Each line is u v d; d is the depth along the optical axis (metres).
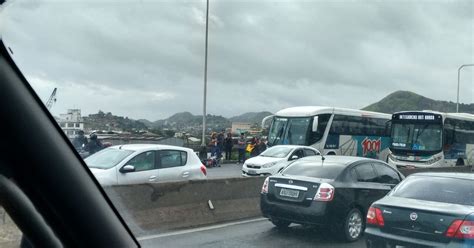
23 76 2.65
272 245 7.10
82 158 2.98
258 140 27.00
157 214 7.71
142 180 9.92
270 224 8.52
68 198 2.85
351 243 7.55
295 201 7.95
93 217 2.96
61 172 2.82
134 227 5.98
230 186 9.77
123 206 5.40
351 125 27.16
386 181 8.78
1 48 2.52
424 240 5.64
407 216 5.86
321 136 25.42
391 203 6.10
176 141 11.85
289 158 19.38
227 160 26.34
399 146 23.08
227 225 8.56
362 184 8.22
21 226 2.76
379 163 8.93
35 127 2.70
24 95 2.64
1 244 2.67
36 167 2.72
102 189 3.04
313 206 7.69
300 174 8.32
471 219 5.42
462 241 5.37
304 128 25.11
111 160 9.38
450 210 5.61
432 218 5.64
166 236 7.26
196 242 7.03
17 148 2.65
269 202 8.28
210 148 24.80
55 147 2.79
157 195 7.86
